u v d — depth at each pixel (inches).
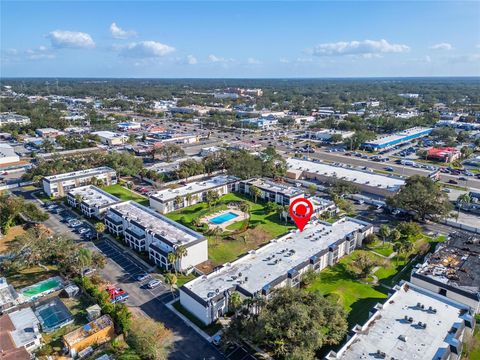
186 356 3034.0
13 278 4148.6
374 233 5378.9
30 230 4640.8
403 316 3161.9
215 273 3887.8
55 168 7465.6
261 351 3095.5
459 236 4746.6
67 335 3161.9
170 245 4328.3
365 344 2829.7
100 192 6368.1
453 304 3326.8
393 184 7042.3
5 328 3230.8
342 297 3863.2
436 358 2684.5
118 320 3282.5
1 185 7273.6
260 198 6815.9
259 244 5032.0
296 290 3203.7
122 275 4254.4
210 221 5767.7
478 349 3051.2
